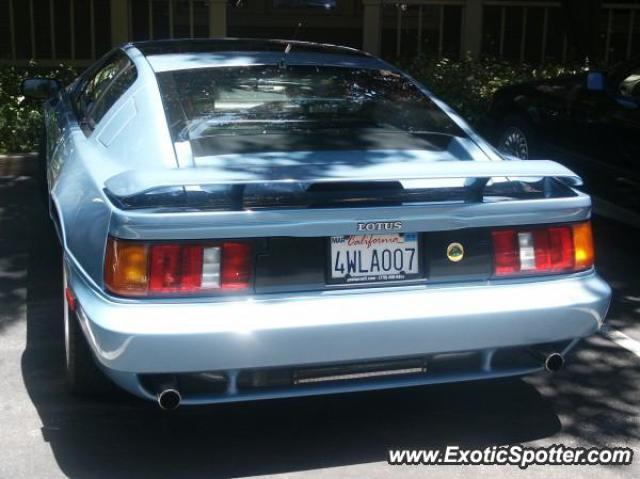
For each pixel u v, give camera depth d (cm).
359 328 336
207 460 368
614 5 1207
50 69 1128
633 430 400
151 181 312
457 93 985
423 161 388
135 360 322
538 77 1044
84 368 393
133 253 326
